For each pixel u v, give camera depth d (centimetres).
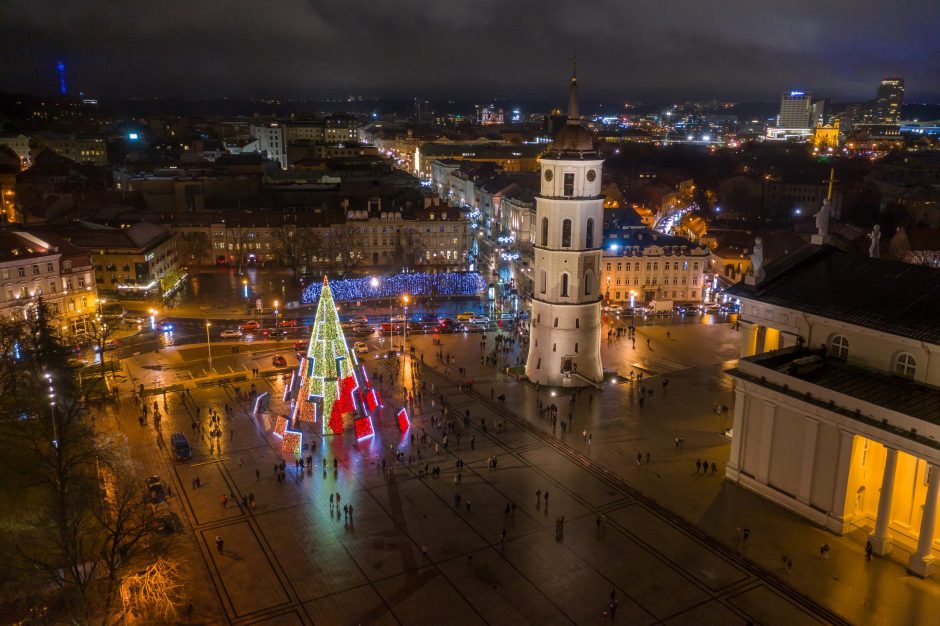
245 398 9325
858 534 6238
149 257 14200
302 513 6569
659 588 5512
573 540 6159
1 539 5375
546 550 6006
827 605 5297
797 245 15638
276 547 6028
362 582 5569
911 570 5688
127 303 13838
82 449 6172
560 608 5275
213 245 17238
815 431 6319
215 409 8969
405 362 10806
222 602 5325
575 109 9619
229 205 19625
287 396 9231
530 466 7544
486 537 6197
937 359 6088
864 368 6700
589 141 9569
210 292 14900
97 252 13925
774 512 6600
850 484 6156
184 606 5247
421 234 17750
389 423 8625
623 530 6322
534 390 9756
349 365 8475
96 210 17662
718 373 10375
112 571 4956
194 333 12231
